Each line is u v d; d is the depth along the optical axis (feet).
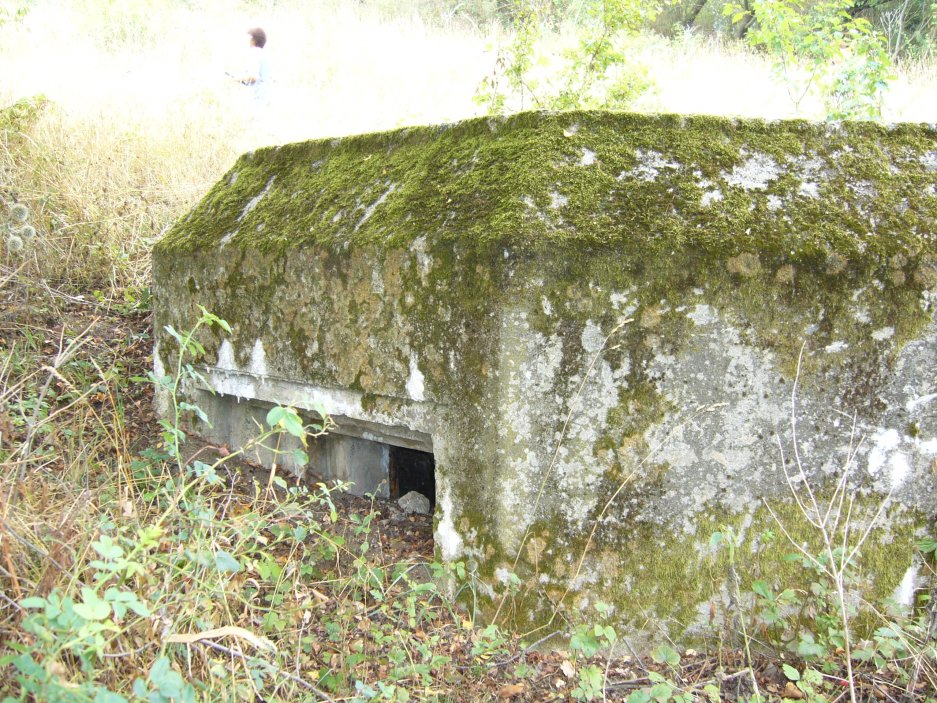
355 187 8.49
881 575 7.18
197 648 6.06
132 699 5.26
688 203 6.86
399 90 25.03
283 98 23.79
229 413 9.92
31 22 26.89
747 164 7.15
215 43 29.76
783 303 6.77
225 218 9.70
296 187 9.27
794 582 7.14
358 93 24.76
